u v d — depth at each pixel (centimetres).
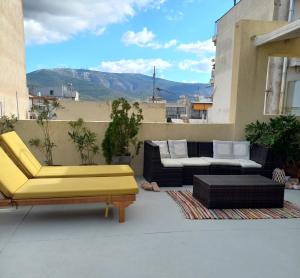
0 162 311
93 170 408
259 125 566
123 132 526
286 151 535
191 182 495
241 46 569
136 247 261
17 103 1498
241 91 583
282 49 582
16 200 297
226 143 557
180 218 335
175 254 250
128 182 339
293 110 929
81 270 222
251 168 490
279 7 1039
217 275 219
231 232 299
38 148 538
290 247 269
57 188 312
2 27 1184
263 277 219
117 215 342
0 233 288
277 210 369
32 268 224
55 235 284
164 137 577
